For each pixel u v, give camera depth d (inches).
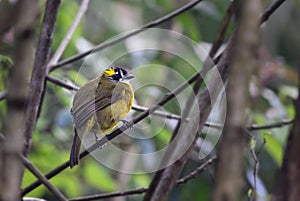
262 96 497.0
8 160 138.9
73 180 459.8
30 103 306.7
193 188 516.4
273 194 205.3
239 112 129.9
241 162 128.6
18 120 138.3
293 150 198.4
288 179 196.5
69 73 439.8
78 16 400.5
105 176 464.4
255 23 132.8
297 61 619.2
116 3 558.3
